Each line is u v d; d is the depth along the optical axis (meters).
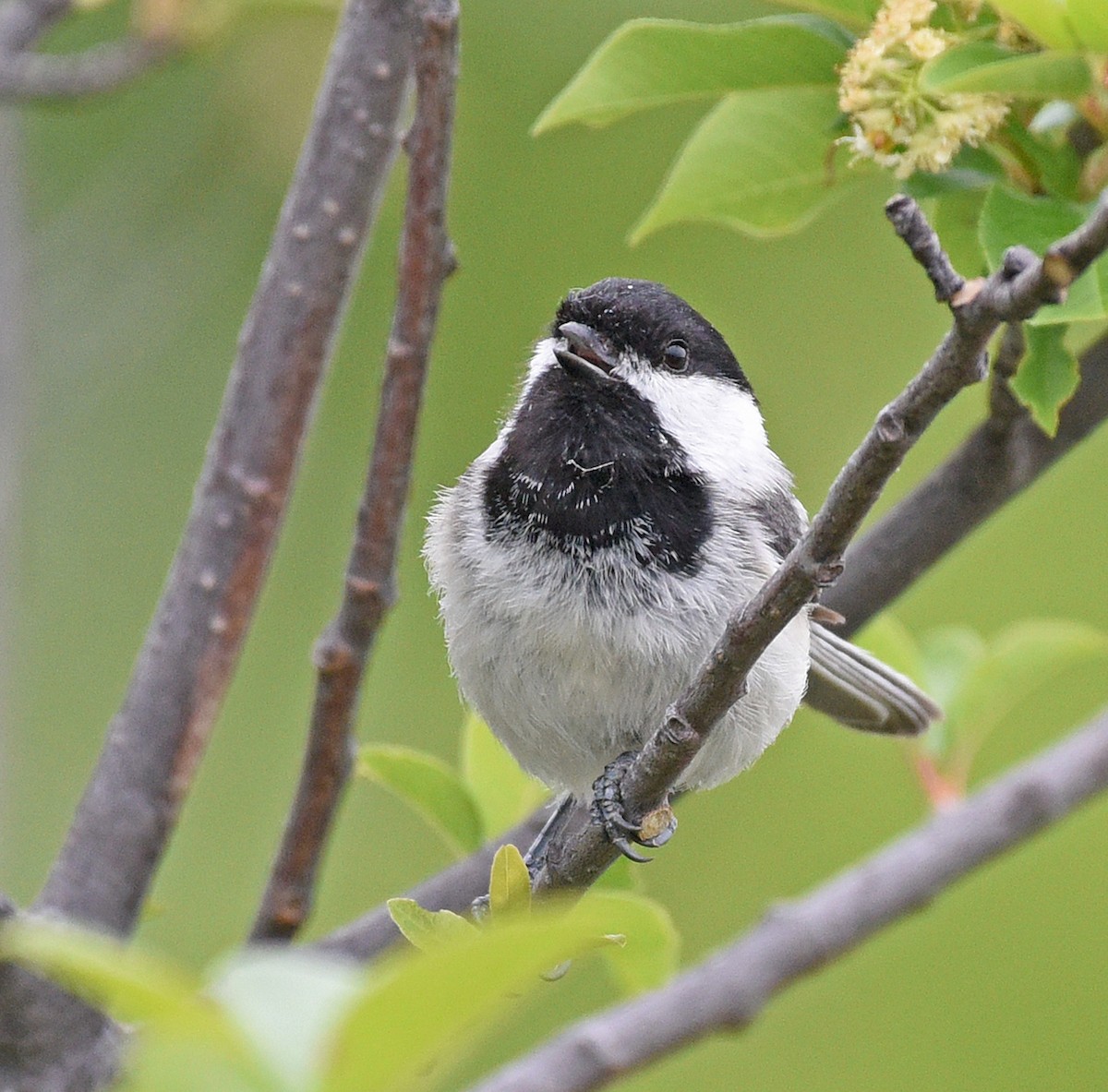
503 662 7.75
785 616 5.72
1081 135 6.85
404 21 6.61
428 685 12.55
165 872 12.24
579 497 7.65
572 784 8.20
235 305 12.28
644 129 12.45
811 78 7.02
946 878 5.41
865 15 6.83
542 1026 12.18
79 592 12.41
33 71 8.74
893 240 12.42
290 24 11.41
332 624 6.43
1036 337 6.49
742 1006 4.86
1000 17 6.41
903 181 6.92
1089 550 12.95
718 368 8.26
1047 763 5.66
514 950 3.05
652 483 7.70
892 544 8.02
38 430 12.16
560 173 12.38
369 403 12.95
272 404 6.41
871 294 12.43
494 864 5.42
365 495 6.30
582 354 7.92
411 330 6.18
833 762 12.75
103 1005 5.08
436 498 8.55
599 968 12.27
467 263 12.43
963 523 7.97
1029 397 6.50
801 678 8.02
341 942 6.93
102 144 12.25
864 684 8.65
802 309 12.44
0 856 8.18
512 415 8.23
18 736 11.59
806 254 12.54
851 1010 12.41
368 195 6.60
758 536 7.75
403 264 6.12
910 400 5.08
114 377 12.28
